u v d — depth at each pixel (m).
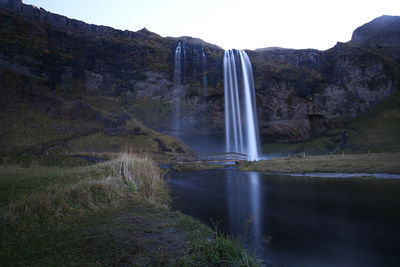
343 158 24.17
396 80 61.88
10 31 51.28
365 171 17.08
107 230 5.48
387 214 7.75
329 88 63.97
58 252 4.10
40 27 56.03
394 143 40.38
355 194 10.88
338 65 65.81
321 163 21.75
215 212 8.54
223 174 22.64
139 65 62.06
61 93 52.69
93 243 4.65
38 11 60.62
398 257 4.74
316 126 64.12
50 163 24.27
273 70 62.69
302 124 62.59
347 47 66.94
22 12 58.09
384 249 5.15
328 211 8.33
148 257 4.06
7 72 46.47
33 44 52.91
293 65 69.25
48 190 6.97
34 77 50.78
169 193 12.42
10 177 8.50
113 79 60.62
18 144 34.47
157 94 61.47
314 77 65.00
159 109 59.38
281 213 8.27
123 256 4.05
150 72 61.78
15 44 50.28
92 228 5.61
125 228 5.70
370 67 63.12
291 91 62.12
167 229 5.79
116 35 66.69
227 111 60.00
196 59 62.41
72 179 8.94
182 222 6.43
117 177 10.27
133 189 9.79
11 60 48.78
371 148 41.50
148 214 7.17
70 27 63.88
